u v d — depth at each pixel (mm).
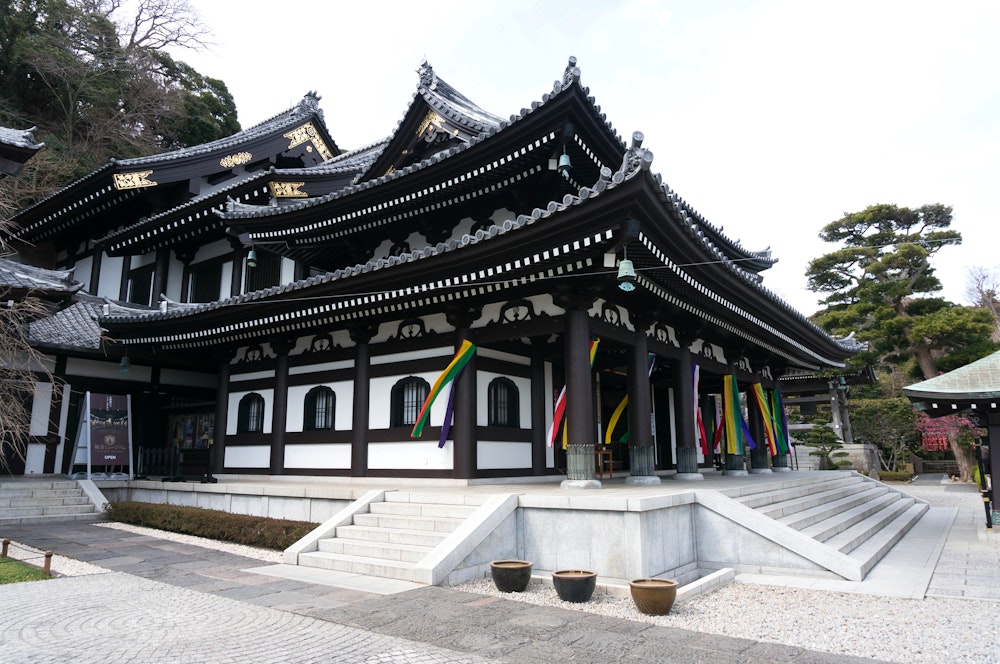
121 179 24484
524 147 14898
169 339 19469
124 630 6996
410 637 6852
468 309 14719
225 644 6496
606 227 10836
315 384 17797
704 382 23312
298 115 28625
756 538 10500
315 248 20812
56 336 20609
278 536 12664
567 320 13258
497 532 10289
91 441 18562
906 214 46688
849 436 42844
